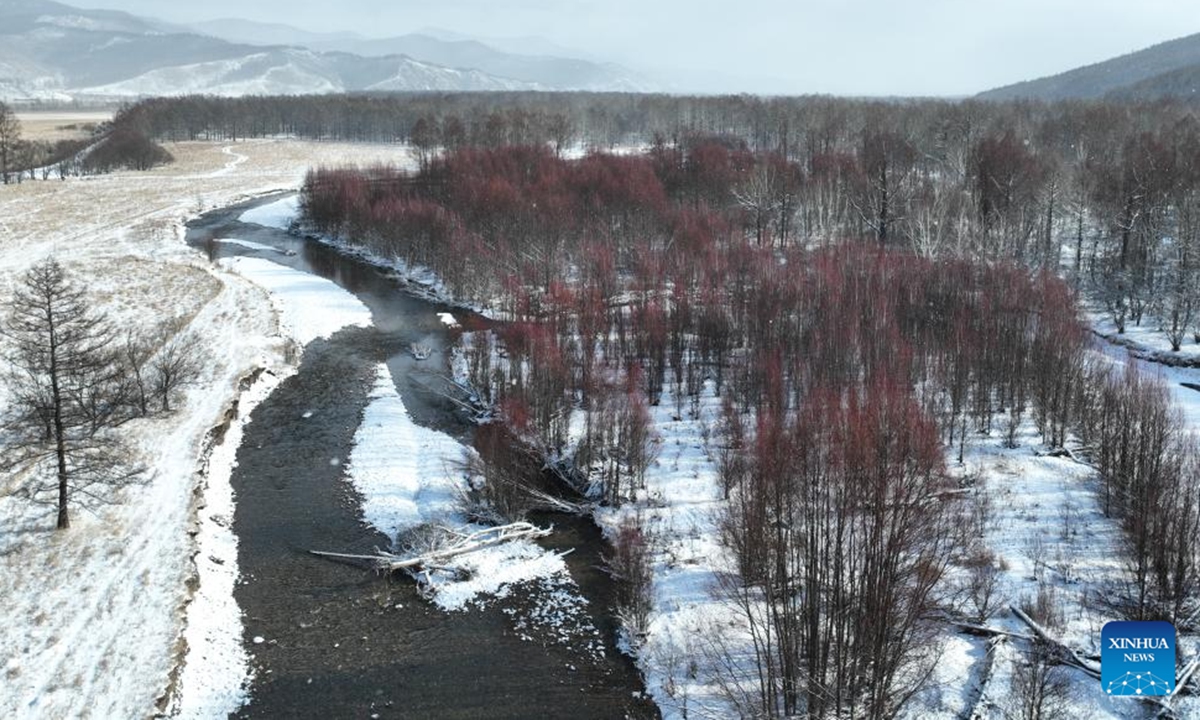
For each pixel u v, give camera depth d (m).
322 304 94.00
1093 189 105.00
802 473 39.12
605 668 40.09
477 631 42.56
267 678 38.81
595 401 63.62
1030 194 106.12
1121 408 52.88
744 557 38.75
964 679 37.12
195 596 43.12
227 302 90.06
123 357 66.94
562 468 58.41
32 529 46.44
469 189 121.25
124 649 38.88
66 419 49.38
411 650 41.06
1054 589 42.44
